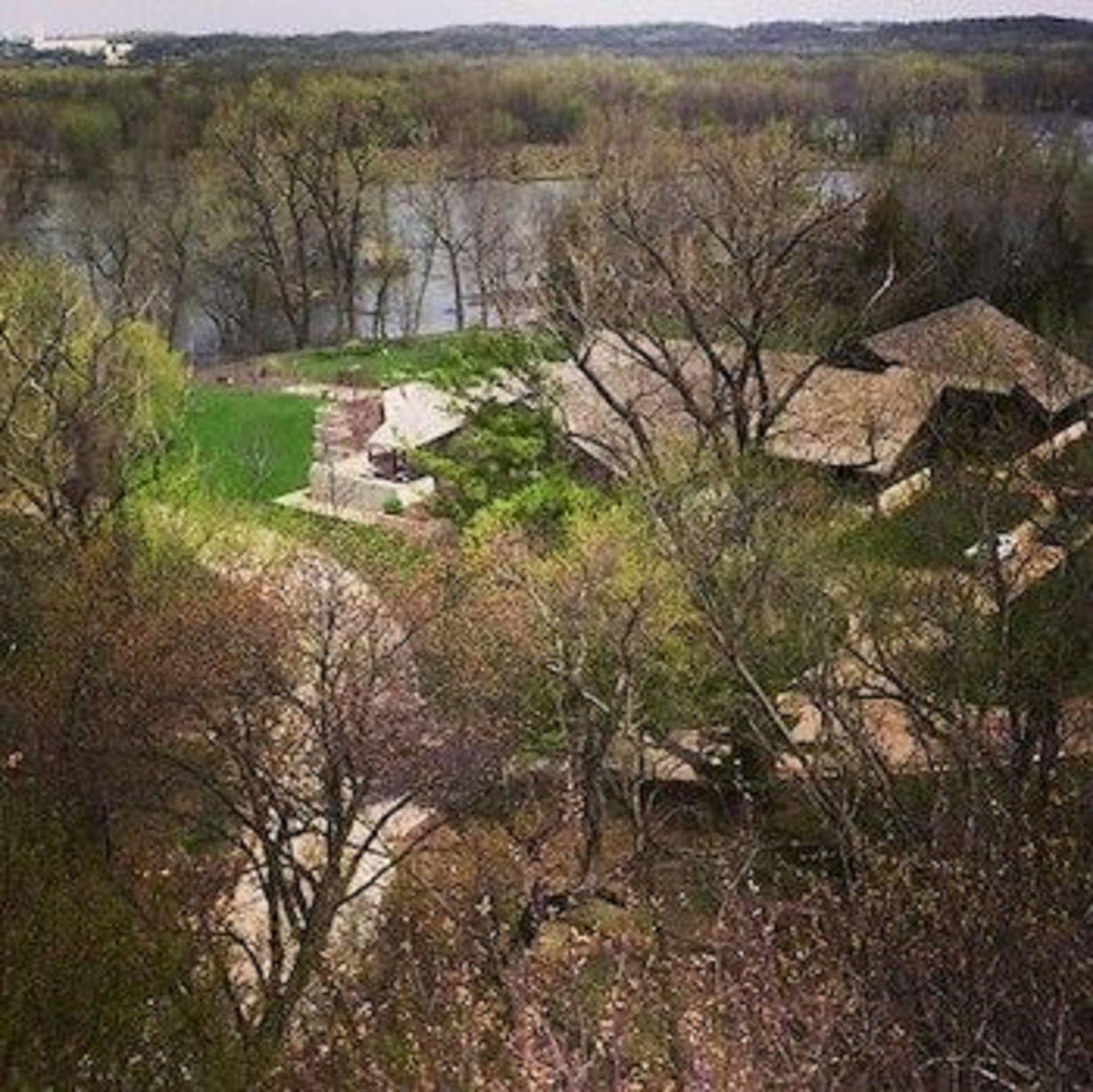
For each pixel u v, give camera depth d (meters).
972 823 17.73
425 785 26.22
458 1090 14.52
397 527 44.56
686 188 48.78
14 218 84.50
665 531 30.14
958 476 33.97
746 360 37.09
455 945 21.23
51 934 17.58
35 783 25.62
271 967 23.42
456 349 41.25
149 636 27.47
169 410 46.28
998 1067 13.84
